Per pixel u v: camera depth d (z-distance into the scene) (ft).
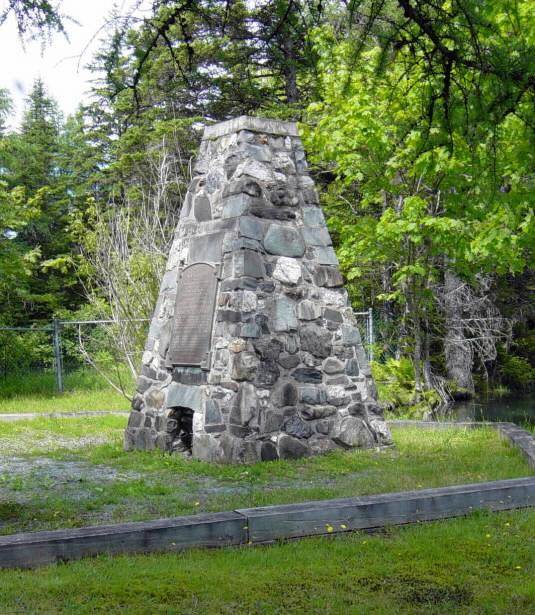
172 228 52.70
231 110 68.95
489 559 16.57
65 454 32.78
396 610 13.80
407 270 47.26
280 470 28.12
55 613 13.58
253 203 31.42
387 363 58.13
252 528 17.93
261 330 30.53
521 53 13.05
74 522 20.45
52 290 90.43
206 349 31.04
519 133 23.22
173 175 64.49
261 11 16.35
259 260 30.99
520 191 30.81
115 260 47.70
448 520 19.75
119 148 70.33
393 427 40.42
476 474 26.20
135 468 29.17
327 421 31.96
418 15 12.91
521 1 25.71
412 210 43.83
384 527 19.19
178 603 14.19
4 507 22.33
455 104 14.17
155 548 17.08
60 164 97.25
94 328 75.46
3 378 65.46
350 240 50.26
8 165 80.12
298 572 15.75
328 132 47.39
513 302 75.61
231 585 14.94
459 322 62.03
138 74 14.73
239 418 29.50
